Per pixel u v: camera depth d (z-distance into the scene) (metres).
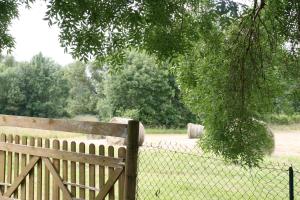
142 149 12.50
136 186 5.02
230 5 6.07
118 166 5.06
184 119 41.28
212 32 7.25
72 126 5.48
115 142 19.77
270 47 7.31
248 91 7.41
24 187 6.07
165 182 9.52
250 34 7.07
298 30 6.68
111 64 6.96
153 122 40.50
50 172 5.71
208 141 7.76
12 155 6.25
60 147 5.78
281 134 27.92
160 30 6.23
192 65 7.97
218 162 10.58
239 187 9.14
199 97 7.96
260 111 7.73
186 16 6.38
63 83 57.72
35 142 5.98
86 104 59.09
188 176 10.02
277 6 6.59
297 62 7.36
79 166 5.47
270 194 8.53
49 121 5.73
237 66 7.35
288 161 14.62
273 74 7.67
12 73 52.47
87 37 5.94
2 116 6.20
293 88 7.71
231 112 7.44
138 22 5.71
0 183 6.29
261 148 8.20
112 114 41.84
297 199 8.09
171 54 6.33
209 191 8.88
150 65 40.25
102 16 5.55
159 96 40.66
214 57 7.61
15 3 7.56
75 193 5.54
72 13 5.36
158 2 5.40
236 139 7.49
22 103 52.84
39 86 53.19
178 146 20.02
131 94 40.44
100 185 5.26
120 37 6.38
